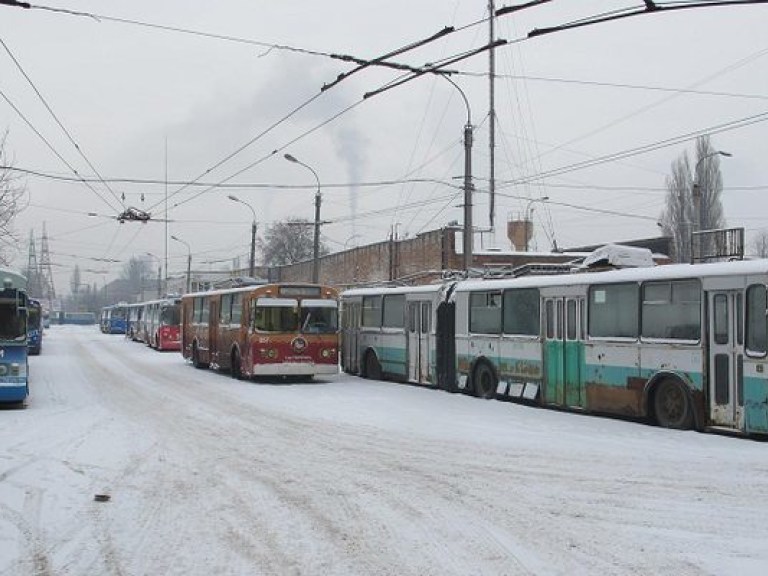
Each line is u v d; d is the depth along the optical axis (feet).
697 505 27.94
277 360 76.18
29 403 60.49
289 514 26.53
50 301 362.74
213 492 29.89
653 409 48.32
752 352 41.73
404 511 26.99
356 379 83.56
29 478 32.37
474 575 20.20
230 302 86.33
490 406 58.18
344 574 20.26
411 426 47.85
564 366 55.21
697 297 45.11
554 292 56.44
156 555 21.90
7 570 20.61
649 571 20.52
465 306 66.80
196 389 71.97
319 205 113.80
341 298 92.02
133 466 35.01
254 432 45.47
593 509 27.37
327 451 39.17
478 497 29.14
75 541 23.27
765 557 21.80
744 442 41.32
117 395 66.69
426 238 129.80
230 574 20.27
